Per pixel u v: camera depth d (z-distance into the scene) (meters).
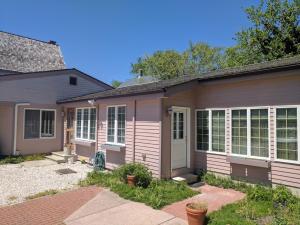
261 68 6.95
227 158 8.07
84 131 12.54
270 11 22.27
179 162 8.91
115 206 6.16
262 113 7.46
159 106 8.23
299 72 6.37
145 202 6.37
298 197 6.46
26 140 13.39
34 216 5.54
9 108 13.10
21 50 19.20
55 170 10.33
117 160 9.96
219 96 8.60
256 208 5.69
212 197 6.90
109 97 9.91
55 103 14.52
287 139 6.86
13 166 11.11
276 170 7.04
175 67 35.91
